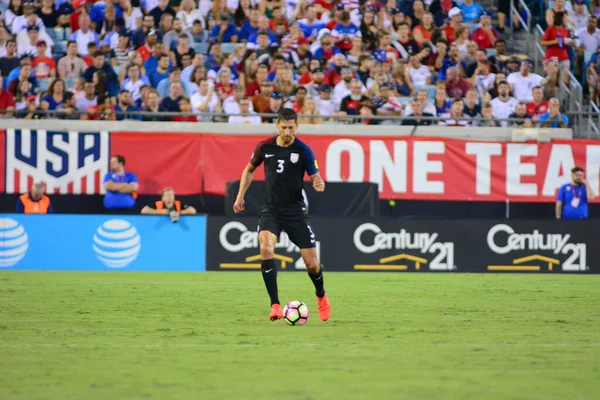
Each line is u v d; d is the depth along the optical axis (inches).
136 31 2965.1
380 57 3019.2
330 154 2699.3
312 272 1215.6
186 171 2669.8
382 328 1176.8
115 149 2650.1
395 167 2719.0
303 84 2920.8
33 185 2554.1
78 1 3063.5
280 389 719.7
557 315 1384.1
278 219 1209.4
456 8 3115.2
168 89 2856.8
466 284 2054.6
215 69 2923.2
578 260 2514.8
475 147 2733.8
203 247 2452.0
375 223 2464.3
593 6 3415.4
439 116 2876.5
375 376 787.4
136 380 760.3
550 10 3218.5
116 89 2874.0
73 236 2436.0
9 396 685.9
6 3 3097.9
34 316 1317.7
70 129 2687.0
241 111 2719.0
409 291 1844.2
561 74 3097.9
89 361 868.0
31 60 2933.1
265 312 1393.9
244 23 3068.4
